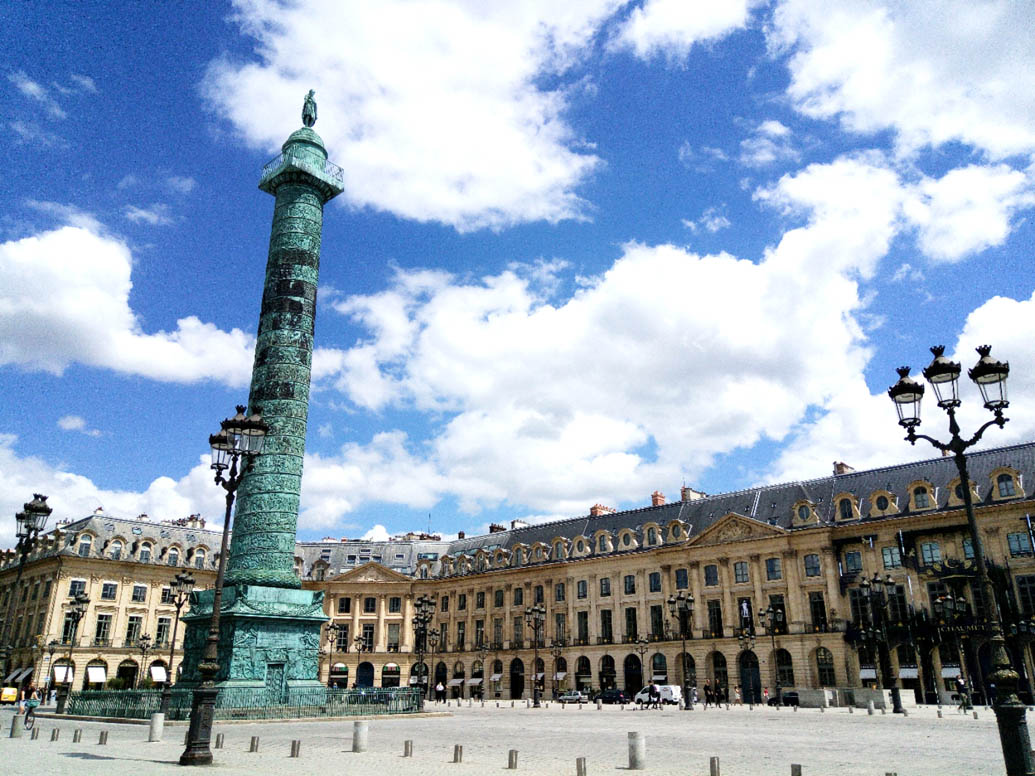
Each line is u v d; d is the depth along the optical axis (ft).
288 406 149.07
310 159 164.35
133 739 88.79
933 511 210.59
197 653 141.49
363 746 75.46
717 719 134.72
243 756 70.13
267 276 159.12
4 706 194.59
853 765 62.08
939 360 52.11
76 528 283.18
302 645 141.49
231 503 69.97
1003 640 44.37
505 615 291.17
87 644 263.90
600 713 162.40
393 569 331.36
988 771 57.31
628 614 261.24
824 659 218.59
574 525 296.51
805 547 228.02
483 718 140.05
